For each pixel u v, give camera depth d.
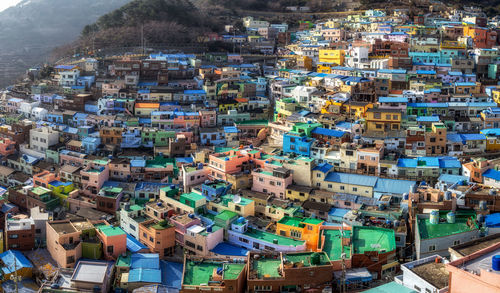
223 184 143.88
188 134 184.88
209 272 108.19
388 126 175.25
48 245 125.44
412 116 180.12
